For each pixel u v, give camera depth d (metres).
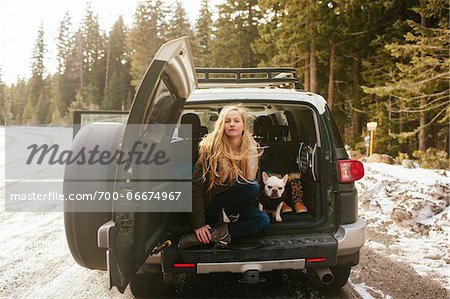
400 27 16.06
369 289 3.64
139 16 55.56
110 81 67.12
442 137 20.77
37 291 3.69
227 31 37.56
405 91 13.09
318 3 19.03
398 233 5.41
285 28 20.08
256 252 2.93
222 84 4.37
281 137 4.76
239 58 37.28
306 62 22.22
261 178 3.55
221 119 2.97
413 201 5.89
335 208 3.25
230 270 2.94
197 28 57.38
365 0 16.95
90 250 2.74
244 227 3.05
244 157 3.00
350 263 3.31
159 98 2.62
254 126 4.78
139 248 2.58
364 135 17.19
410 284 3.73
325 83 22.70
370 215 6.18
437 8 12.59
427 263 4.28
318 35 19.36
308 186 3.56
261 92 3.43
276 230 3.20
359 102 19.94
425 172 8.11
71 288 3.75
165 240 3.04
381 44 16.58
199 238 2.91
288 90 3.54
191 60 2.82
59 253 4.76
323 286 3.68
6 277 4.03
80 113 3.39
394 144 17.38
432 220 5.52
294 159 4.00
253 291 3.63
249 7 36.41
